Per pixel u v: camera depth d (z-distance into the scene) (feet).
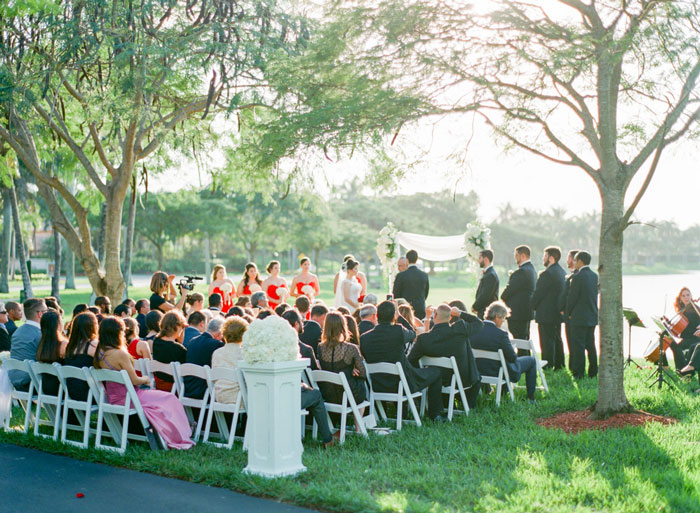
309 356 24.61
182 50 37.65
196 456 21.66
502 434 23.97
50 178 44.57
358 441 23.38
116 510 17.04
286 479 18.85
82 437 25.03
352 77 27.84
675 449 21.53
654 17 26.30
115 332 23.32
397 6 26.32
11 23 38.06
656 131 28.58
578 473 19.16
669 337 33.94
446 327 27.02
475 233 55.31
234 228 181.68
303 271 45.21
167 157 49.60
